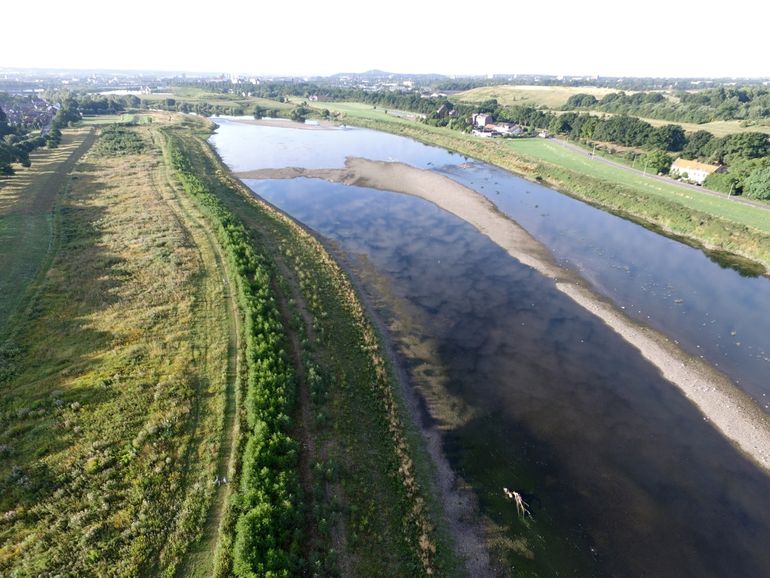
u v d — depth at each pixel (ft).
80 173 252.62
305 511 73.97
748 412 109.29
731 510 85.87
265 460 77.82
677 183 281.13
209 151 352.28
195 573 63.36
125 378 97.71
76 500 71.82
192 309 125.39
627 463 95.25
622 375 121.19
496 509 84.79
